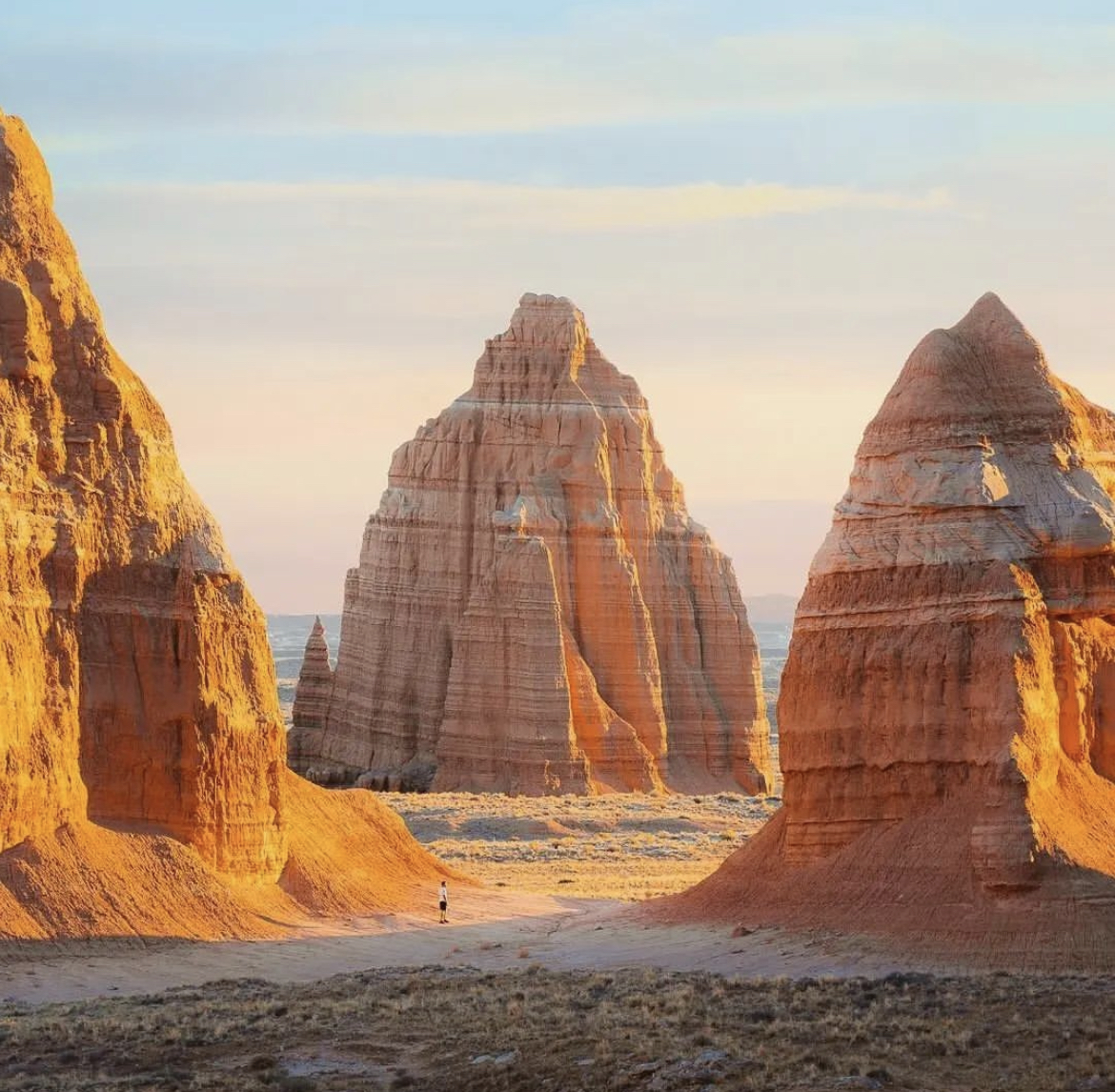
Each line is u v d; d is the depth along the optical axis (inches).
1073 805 3267.7
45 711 3324.3
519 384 7386.8
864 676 3393.2
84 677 3417.8
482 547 7190.0
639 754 6879.9
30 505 3366.1
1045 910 3080.7
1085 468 3459.6
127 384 3614.7
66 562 3395.7
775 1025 2529.5
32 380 3442.4
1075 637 3410.4
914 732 3321.9
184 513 3619.6
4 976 3031.5
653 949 3287.4
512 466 7253.9
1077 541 3363.7
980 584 3316.9
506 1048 2496.3
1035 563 3366.1
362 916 3708.2
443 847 5206.7
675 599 7303.2
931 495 3380.9
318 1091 2365.9
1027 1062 2337.6
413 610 7253.9
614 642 7042.3
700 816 6048.2
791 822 3459.6
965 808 3240.7
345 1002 2787.9
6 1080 2421.3
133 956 3201.3
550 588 6820.9
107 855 3341.5
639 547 7293.3
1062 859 3127.5
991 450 3415.4
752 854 3558.1
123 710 3449.8
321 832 3956.7
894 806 3339.1
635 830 5733.3
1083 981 2837.1
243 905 3491.6
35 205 3582.7
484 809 6023.6
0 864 3213.6
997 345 3511.3
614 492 7298.2
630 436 7372.1
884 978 2891.2
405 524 7332.7
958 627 3316.9
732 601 7426.2
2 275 3464.6
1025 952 3029.0
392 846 4116.6
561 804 6254.9
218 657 3585.1
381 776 6978.4
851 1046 2426.2
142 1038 2615.7
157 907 3336.6
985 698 3255.4
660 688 7101.4
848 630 3425.2
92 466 3503.9
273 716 3688.5
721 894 3511.3
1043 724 3257.9
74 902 3230.8
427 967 3152.1
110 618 3464.6
